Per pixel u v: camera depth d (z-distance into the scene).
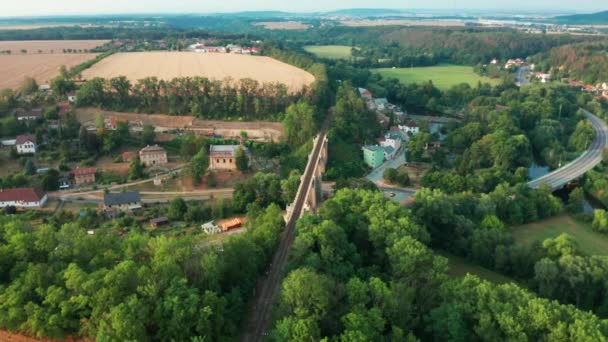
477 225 143.75
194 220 158.88
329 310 81.12
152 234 146.25
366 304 85.38
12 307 75.12
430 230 138.12
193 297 73.62
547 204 163.25
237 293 86.50
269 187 166.62
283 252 113.06
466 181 182.00
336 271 100.00
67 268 81.31
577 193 173.75
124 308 69.69
